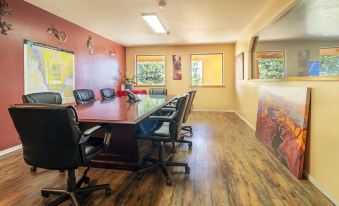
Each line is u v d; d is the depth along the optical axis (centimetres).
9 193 202
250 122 485
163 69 761
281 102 290
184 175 240
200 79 751
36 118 150
